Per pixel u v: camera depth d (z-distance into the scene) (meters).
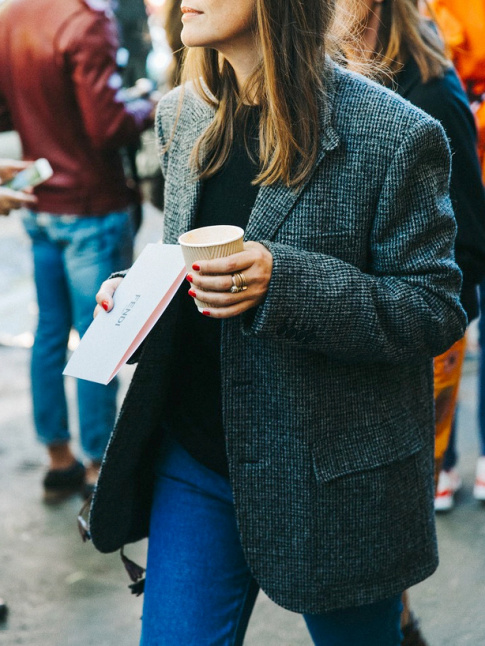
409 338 1.56
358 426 1.64
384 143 1.52
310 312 1.47
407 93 2.11
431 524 1.78
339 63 1.78
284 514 1.64
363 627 1.74
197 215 1.69
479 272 2.14
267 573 1.67
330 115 1.54
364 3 2.05
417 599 2.86
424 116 1.53
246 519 1.65
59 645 2.74
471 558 3.06
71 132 3.29
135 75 4.50
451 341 1.64
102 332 1.59
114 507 1.83
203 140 1.67
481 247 2.10
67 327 3.58
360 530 1.65
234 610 1.72
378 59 2.13
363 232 1.56
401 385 1.70
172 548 1.73
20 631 2.80
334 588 1.66
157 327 1.65
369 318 1.51
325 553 1.64
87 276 3.39
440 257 1.60
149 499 1.92
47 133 3.31
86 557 3.20
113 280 1.68
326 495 1.61
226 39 1.55
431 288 1.58
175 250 1.62
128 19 4.41
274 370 1.58
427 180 1.55
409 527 1.71
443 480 3.32
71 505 3.55
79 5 3.22
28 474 3.82
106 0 4.17
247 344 1.59
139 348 1.75
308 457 1.60
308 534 1.63
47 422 3.60
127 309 1.58
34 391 3.58
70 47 3.19
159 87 4.26
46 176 3.08
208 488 1.72
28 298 5.99
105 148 3.28
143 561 3.16
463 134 2.10
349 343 1.52
